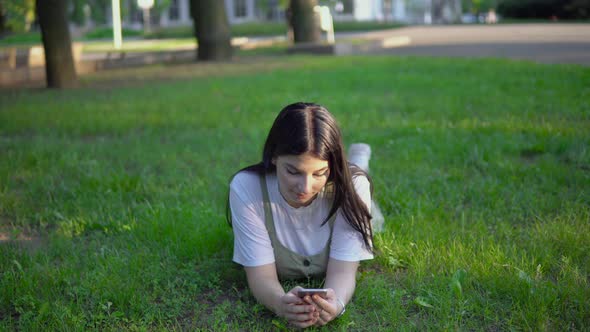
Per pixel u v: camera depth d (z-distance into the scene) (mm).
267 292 2428
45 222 3725
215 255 3086
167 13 38719
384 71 10914
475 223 3383
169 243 3240
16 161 4988
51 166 4871
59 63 10625
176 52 16422
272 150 2297
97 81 11625
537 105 6637
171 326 2461
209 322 2463
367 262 2979
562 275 2713
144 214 3686
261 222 2539
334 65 12570
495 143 5031
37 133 6406
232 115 6980
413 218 3398
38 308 2562
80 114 7340
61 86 10664
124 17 35625
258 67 13148
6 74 12367
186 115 7051
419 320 2438
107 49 20547
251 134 5809
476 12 45406
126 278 2797
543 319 2330
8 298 2650
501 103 6895
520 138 5152
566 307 2443
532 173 4219
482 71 10172
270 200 2537
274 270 2537
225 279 2854
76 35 33031
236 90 9047
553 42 17000
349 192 2412
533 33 21453
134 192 4180
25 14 19078
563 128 5344
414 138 5418
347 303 2523
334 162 2299
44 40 10594
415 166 4574
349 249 2535
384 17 43500
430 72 10484
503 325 2357
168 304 2582
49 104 8289
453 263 2836
